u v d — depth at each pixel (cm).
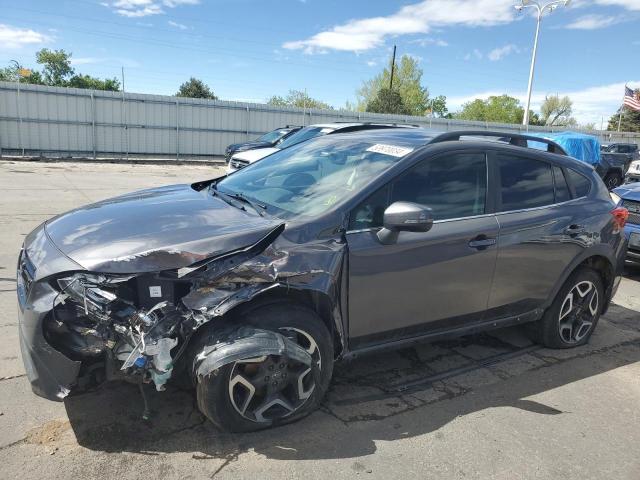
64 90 2184
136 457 273
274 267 282
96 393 329
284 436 300
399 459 287
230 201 356
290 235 296
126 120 2344
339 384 368
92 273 260
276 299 297
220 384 276
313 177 364
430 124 3072
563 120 8244
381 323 333
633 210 709
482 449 302
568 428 330
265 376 288
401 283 331
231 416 284
